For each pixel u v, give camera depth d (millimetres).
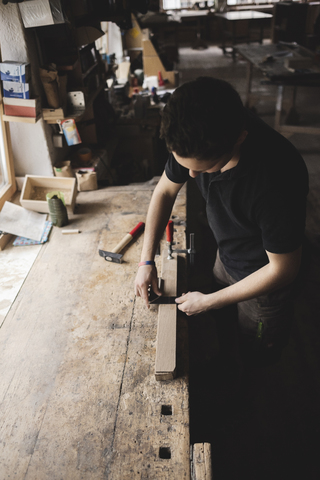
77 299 1636
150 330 1466
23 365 1359
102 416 1178
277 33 8852
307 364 2145
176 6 10867
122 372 1312
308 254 1355
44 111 2312
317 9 8898
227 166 1063
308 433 1816
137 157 3795
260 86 6648
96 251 1917
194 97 751
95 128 3002
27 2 2008
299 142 4734
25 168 2512
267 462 1710
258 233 1218
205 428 1841
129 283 1709
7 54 2154
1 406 1226
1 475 1052
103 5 2559
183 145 773
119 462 1060
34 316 1562
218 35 10641
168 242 1696
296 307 2496
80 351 1400
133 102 4203
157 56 4613
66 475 1042
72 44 2355
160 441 1101
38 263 1859
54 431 1148
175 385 1255
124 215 2188
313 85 4141
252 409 1923
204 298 1206
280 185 972
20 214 2150
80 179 2404
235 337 2072
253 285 1110
